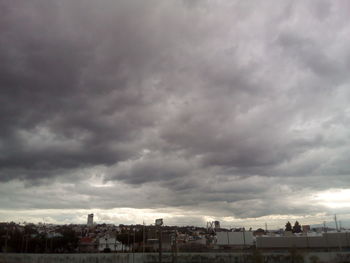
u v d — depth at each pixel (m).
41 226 101.12
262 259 41.12
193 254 45.06
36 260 51.78
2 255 53.97
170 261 46.19
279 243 51.19
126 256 48.75
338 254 41.19
